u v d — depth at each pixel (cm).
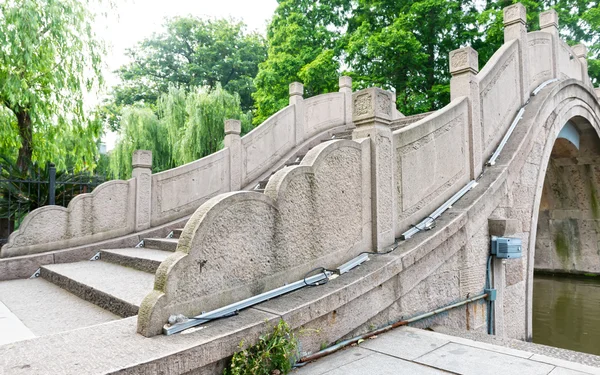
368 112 438
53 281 557
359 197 416
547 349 342
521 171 654
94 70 930
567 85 862
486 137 634
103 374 201
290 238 349
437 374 282
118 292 416
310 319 310
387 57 1647
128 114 1703
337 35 1992
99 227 700
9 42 795
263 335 276
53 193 769
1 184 764
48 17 848
